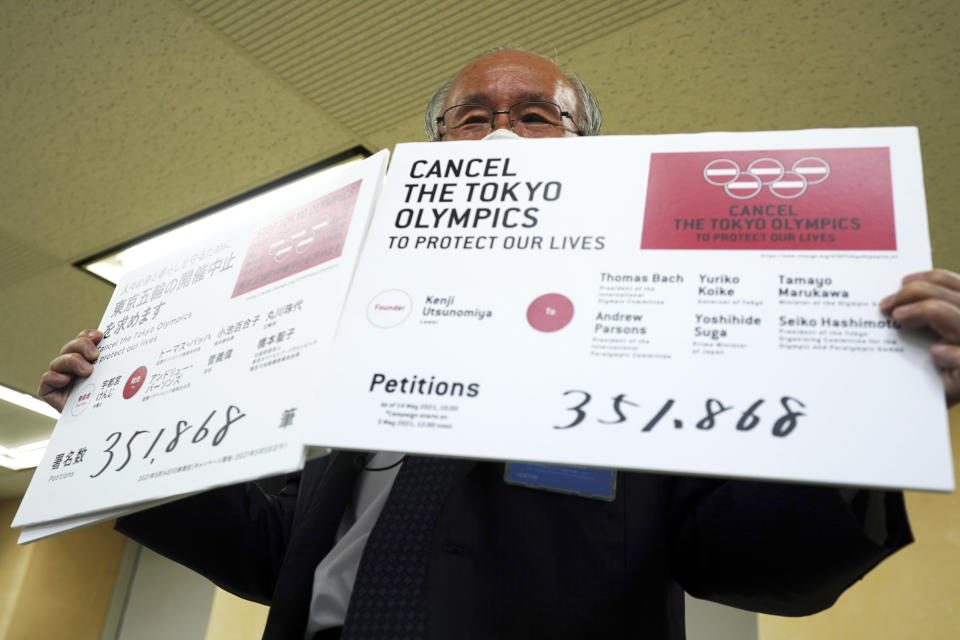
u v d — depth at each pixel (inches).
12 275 146.0
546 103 57.1
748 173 33.9
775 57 93.3
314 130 109.9
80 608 242.8
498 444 29.8
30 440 222.2
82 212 128.8
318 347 33.7
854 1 86.7
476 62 60.0
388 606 34.4
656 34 92.8
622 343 31.0
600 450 29.0
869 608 115.4
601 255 33.4
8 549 248.1
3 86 107.6
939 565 113.7
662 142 35.9
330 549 40.6
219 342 38.0
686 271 32.2
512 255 34.3
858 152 33.4
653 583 36.2
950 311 28.2
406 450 30.3
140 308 43.6
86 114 110.7
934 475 26.7
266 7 94.3
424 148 38.3
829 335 29.6
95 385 41.8
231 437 33.6
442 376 31.7
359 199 37.8
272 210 41.8
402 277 34.6
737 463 27.9
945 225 112.5
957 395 28.6
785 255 31.7
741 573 36.9
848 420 28.0
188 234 131.7
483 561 36.0
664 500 39.9
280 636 38.1
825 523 33.8
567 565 35.9
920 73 92.4
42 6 97.1
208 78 104.1
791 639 118.4
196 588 237.3
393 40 97.3
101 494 36.4
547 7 91.6
